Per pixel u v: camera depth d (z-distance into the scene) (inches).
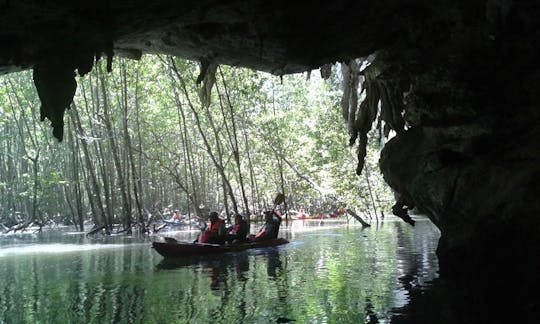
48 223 1612.9
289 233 957.8
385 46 506.9
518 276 334.3
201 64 516.4
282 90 1321.4
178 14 379.6
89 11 342.0
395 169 529.0
